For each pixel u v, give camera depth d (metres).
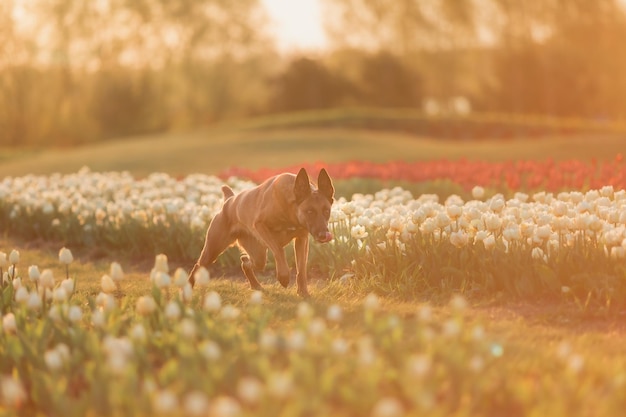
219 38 76.75
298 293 9.71
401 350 6.06
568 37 73.88
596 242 9.21
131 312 7.55
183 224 13.91
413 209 12.61
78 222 15.62
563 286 8.91
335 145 47.59
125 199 17.61
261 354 6.14
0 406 5.75
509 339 7.20
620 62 75.00
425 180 20.72
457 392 5.35
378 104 89.38
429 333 5.80
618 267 8.71
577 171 17.11
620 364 5.98
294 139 50.84
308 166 23.33
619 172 15.55
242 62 78.81
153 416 4.88
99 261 14.26
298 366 5.28
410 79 86.50
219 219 10.12
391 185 19.86
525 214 10.00
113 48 74.62
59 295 6.92
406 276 9.83
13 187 18.53
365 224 10.88
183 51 76.25
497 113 82.81
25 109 74.44
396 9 71.56
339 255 11.28
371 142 49.19
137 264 13.77
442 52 71.31
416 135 60.22
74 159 46.66
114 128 78.06
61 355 5.96
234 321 7.53
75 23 71.94
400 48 73.38
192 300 8.09
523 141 45.97
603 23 72.81
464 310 8.56
